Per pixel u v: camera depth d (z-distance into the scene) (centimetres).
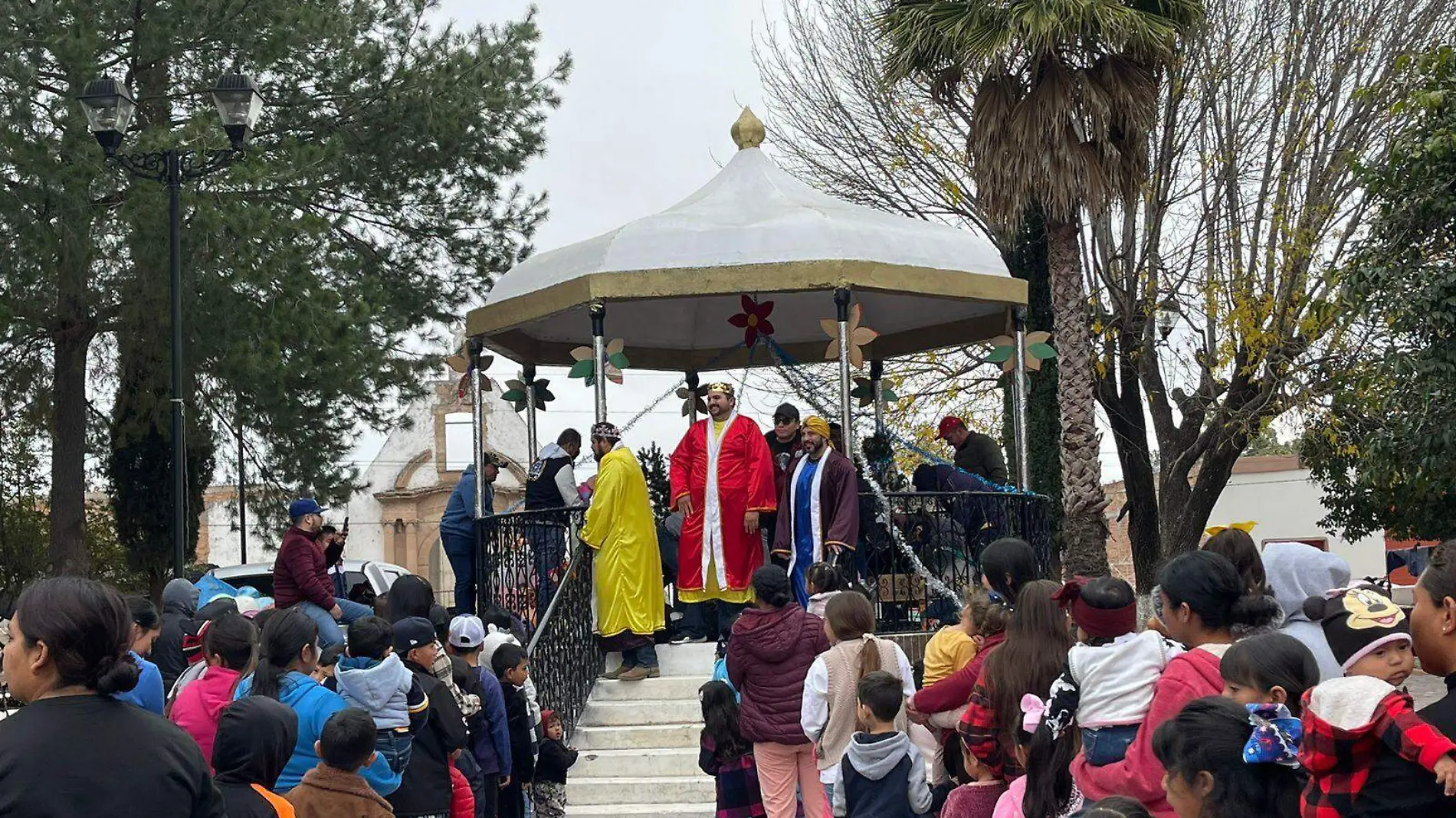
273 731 478
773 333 1501
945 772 652
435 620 766
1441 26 2278
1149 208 2450
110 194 2011
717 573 1102
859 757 647
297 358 2052
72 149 1931
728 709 805
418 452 5003
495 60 2492
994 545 643
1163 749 371
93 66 1972
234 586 1415
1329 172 2305
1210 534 532
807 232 1156
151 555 2300
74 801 353
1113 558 3575
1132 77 1733
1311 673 393
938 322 1448
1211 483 2477
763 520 1141
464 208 2480
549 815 864
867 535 1128
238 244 1964
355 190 2411
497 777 783
